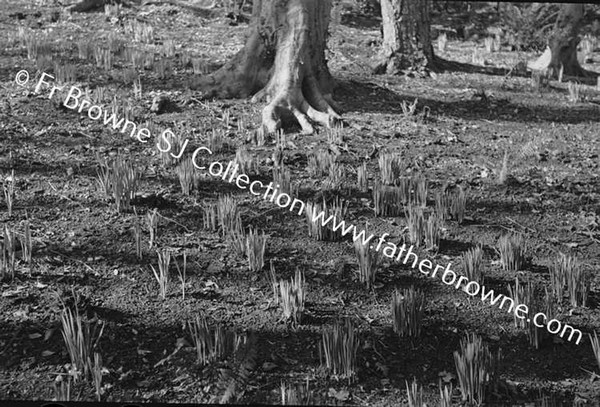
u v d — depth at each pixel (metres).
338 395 3.39
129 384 3.37
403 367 3.67
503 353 3.86
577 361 3.84
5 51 8.59
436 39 14.34
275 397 3.35
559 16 11.32
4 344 3.54
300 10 7.37
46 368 3.41
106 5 12.21
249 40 7.68
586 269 4.77
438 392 3.49
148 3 12.98
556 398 3.51
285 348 3.72
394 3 9.78
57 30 10.44
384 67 9.94
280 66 7.37
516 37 14.02
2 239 4.44
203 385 3.38
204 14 12.80
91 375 3.37
